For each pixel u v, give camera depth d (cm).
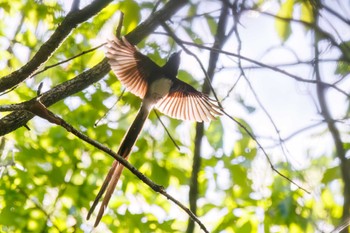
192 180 1034
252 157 1227
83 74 855
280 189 1223
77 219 1270
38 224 1264
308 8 909
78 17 750
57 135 1286
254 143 1213
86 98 1280
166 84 812
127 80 820
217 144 1234
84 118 1284
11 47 1241
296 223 1243
